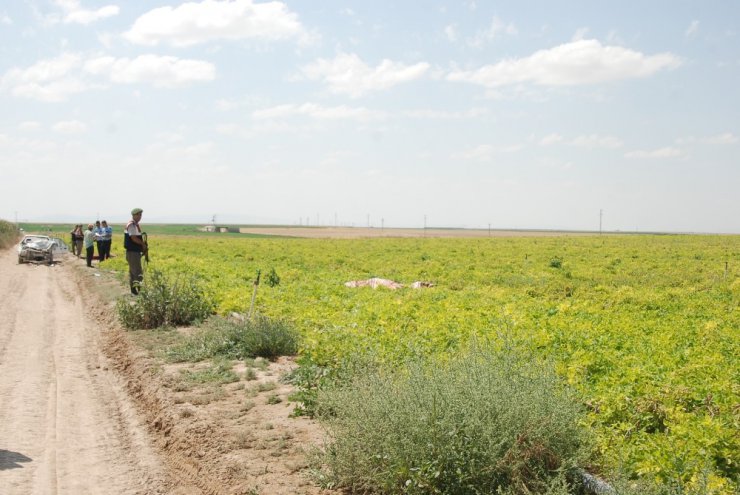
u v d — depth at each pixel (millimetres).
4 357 12148
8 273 29578
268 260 42219
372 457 5820
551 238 92875
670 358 10891
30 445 7664
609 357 10742
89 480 6781
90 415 8938
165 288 15305
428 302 19516
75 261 36844
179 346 12422
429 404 5758
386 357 9883
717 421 6805
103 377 11094
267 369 10875
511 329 12727
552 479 5512
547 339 12039
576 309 18188
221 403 8992
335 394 6977
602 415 7418
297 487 6227
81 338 14484
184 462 7238
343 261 41719
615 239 86188
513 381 6234
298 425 7992
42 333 14859
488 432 5520
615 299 21719
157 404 9125
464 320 14625
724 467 6180
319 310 16672
